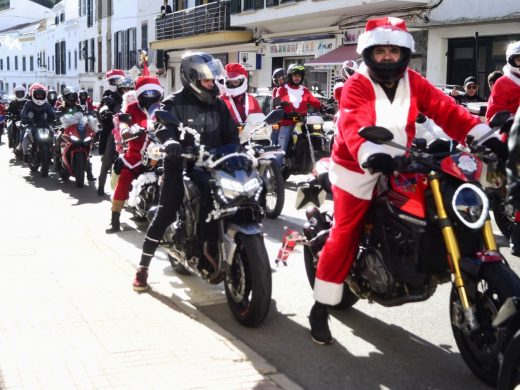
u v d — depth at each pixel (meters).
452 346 4.63
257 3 22.53
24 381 3.81
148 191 7.56
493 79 10.29
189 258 5.38
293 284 6.00
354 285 4.48
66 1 47.91
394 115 4.10
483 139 3.93
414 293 4.04
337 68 19.69
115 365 4.06
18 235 7.54
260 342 4.68
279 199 8.70
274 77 10.95
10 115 15.89
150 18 33.84
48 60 53.28
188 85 5.27
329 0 18.62
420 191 3.84
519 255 6.72
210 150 5.07
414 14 16.94
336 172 4.27
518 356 3.17
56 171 12.94
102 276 6.00
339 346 4.62
